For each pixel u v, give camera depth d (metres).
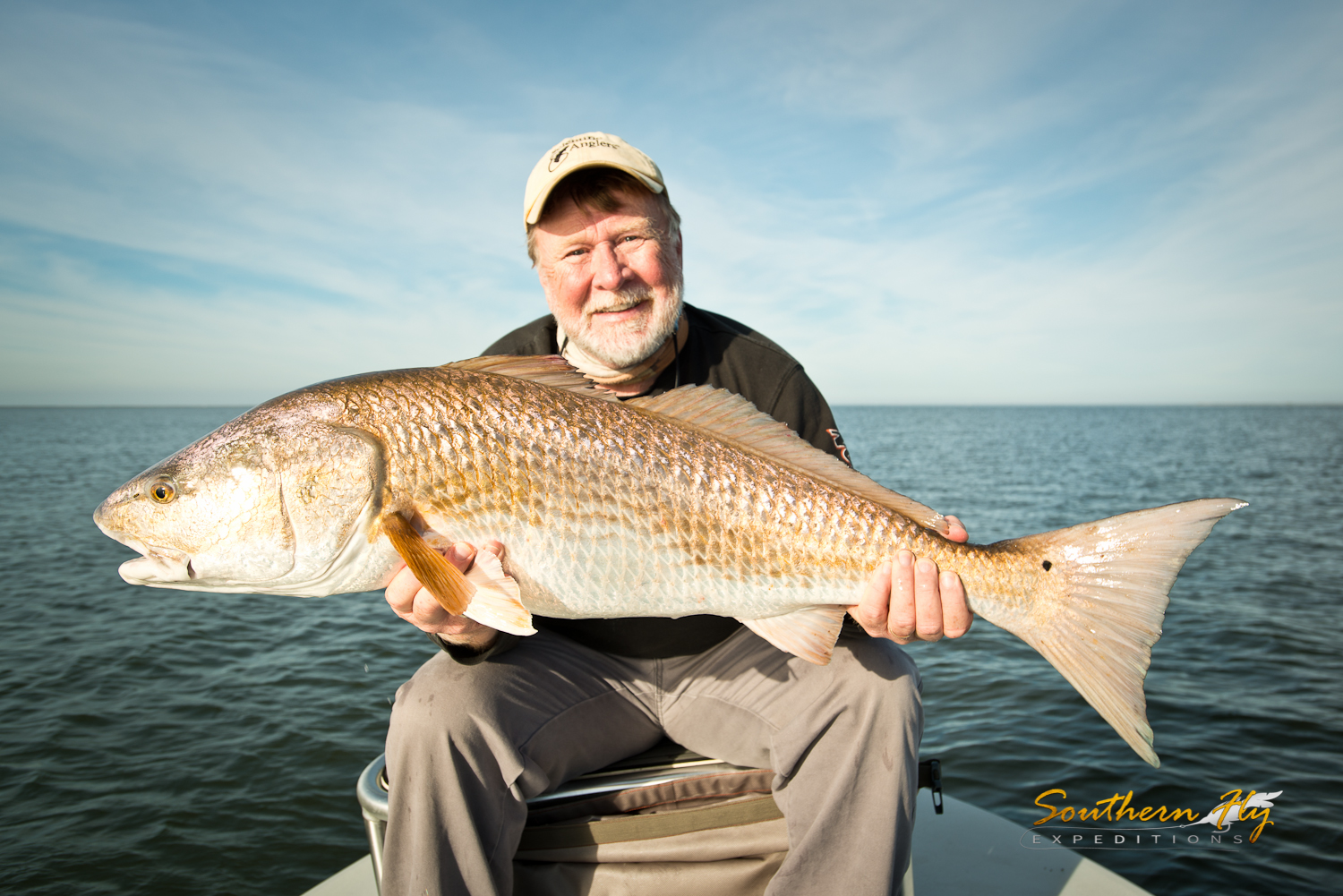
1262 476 35.16
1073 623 2.22
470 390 2.18
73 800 5.77
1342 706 6.87
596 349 2.71
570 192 2.59
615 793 2.24
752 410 2.32
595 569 2.18
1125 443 68.31
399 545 1.97
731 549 2.23
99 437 80.25
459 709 2.02
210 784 6.02
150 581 2.17
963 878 2.99
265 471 2.10
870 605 2.20
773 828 2.25
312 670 8.76
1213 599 11.12
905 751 2.11
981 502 24.91
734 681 2.38
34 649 9.52
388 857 1.99
